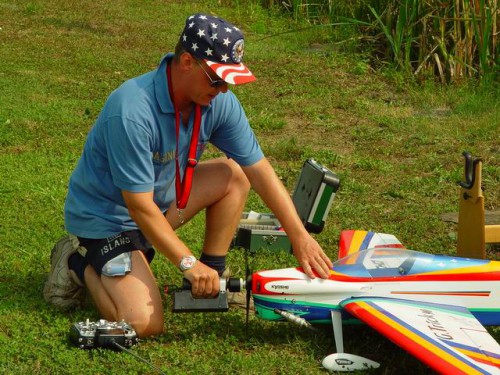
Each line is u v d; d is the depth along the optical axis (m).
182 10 26.62
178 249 6.69
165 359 6.66
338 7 22.03
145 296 6.94
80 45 21.31
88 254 7.18
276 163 13.05
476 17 17.03
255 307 7.02
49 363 6.44
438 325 6.39
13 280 8.12
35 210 10.17
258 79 18.55
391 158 13.57
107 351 6.64
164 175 7.06
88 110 15.07
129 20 24.92
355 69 19.03
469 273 7.00
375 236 8.48
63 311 7.48
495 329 7.66
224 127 7.16
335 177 8.81
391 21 19.23
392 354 6.95
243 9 26.31
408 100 17.09
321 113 16.09
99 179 7.07
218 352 6.82
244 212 10.54
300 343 7.00
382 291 6.93
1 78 17.45
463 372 5.64
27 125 14.13
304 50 21.42
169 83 6.70
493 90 16.92
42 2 27.02
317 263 6.95
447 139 14.40
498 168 12.73
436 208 11.10
